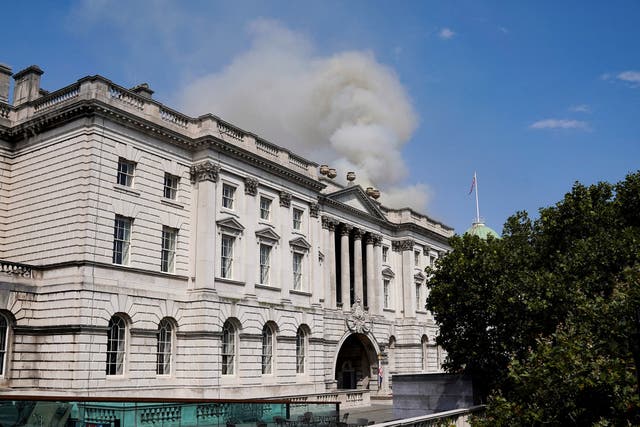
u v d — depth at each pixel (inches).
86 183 1497.3
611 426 812.0
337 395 2062.0
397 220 2974.9
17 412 921.5
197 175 1788.9
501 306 1354.6
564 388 863.1
